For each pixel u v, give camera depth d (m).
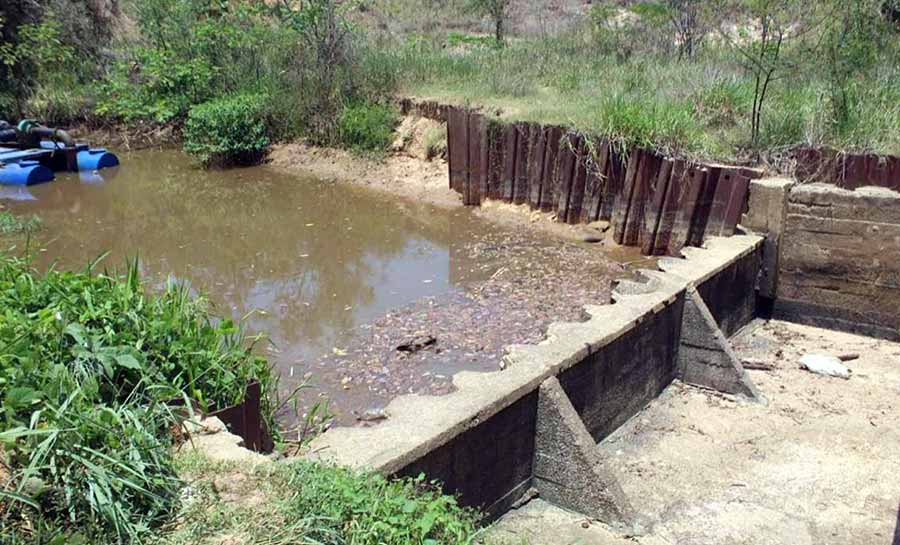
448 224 12.72
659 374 7.22
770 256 9.05
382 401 7.10
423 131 15.45
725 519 5.42
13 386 3.66
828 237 8.70
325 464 3.95
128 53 20.81
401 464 4.26
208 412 4.57
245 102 17.12
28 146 16.89
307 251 11.61
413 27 23.14
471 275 10.44
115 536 3.10
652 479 5.90
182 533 3.21
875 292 8.53
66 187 15.43
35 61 20.00
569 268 10.58
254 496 3.51
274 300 9.65
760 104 10.66
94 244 11.90
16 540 2.94
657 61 15.06
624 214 11.30
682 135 10.91
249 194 14.85
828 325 8.91
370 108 16.36
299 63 17.81
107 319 4.62
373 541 3.29
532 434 5.49
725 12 15.62
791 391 7.34
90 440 3.44
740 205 9.61
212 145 16.67
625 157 11.26
